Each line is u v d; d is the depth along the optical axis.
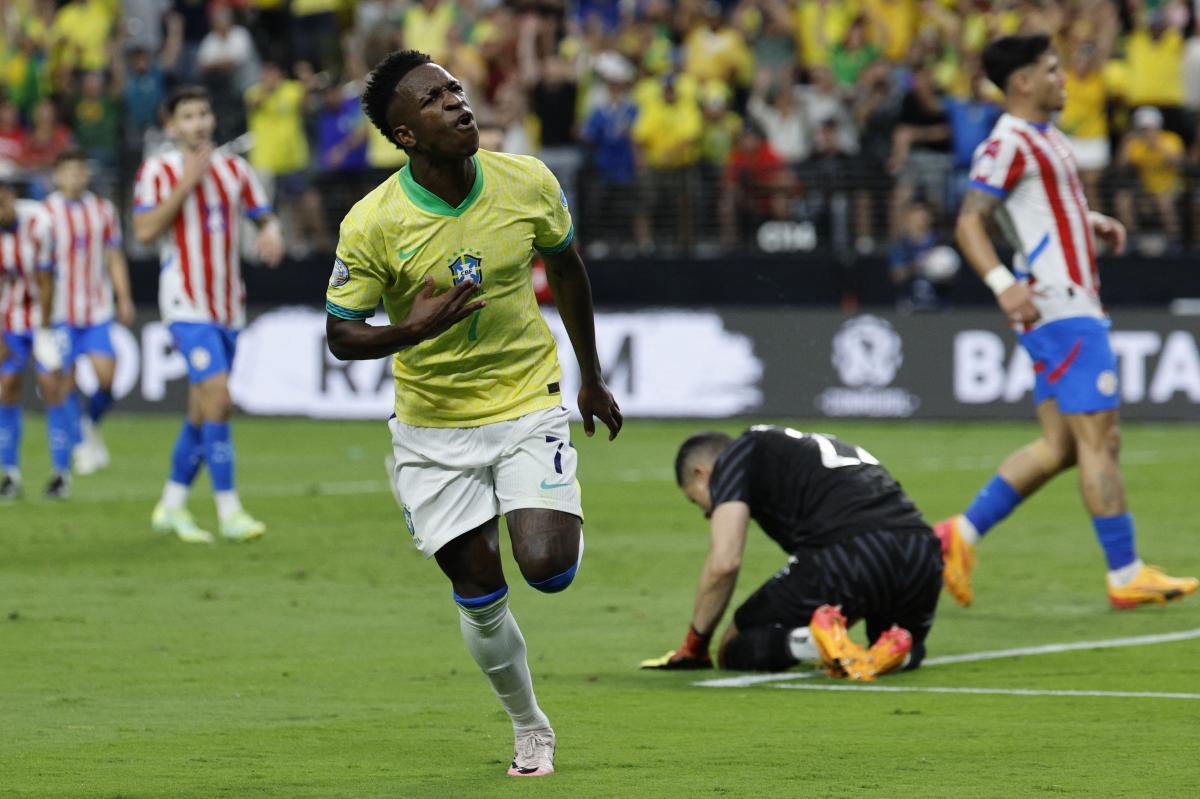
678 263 70.56
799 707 22.39
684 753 19.61
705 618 24.83
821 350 67.19
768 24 79.69
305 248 75.00
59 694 23.42
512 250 18.11
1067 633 28.36
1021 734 20.53
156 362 71.88
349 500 46.94
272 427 68.44
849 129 75.38
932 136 72.19
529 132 78.00
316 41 86.56
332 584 33.50
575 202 73.62
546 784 18.09
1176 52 74.06
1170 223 68.62
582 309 19.11
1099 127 72.56
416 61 17.59
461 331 18.19
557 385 18.78
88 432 54.47
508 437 18.45
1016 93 30.45
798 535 24.97
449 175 17.80
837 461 25.08
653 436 64.00
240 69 81.94
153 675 24.80
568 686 24.00
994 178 30.19
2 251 48.12
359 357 17.83
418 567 35.66
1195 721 21.25
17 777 18.53
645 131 74.94
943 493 46.69
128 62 82.94
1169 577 32.59
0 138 79.50
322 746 20.14
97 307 52.16
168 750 19.92
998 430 64.00
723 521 24.62
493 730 21.06
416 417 18.72
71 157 50.88
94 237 51.25
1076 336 30.22
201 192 38.59
